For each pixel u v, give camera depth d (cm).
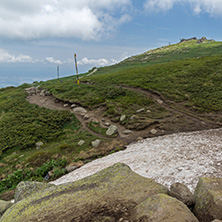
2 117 3659
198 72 4609
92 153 2011
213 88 3603
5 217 554
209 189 492
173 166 1162
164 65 6097
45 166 1886
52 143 2620
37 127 3064
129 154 1709
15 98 4822
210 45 12581
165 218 396
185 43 16112
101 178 676
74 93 4294
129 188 598
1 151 2539
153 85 4150
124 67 9594
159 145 1786
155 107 3120
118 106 3309
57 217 498
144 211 448
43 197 611
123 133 2459
